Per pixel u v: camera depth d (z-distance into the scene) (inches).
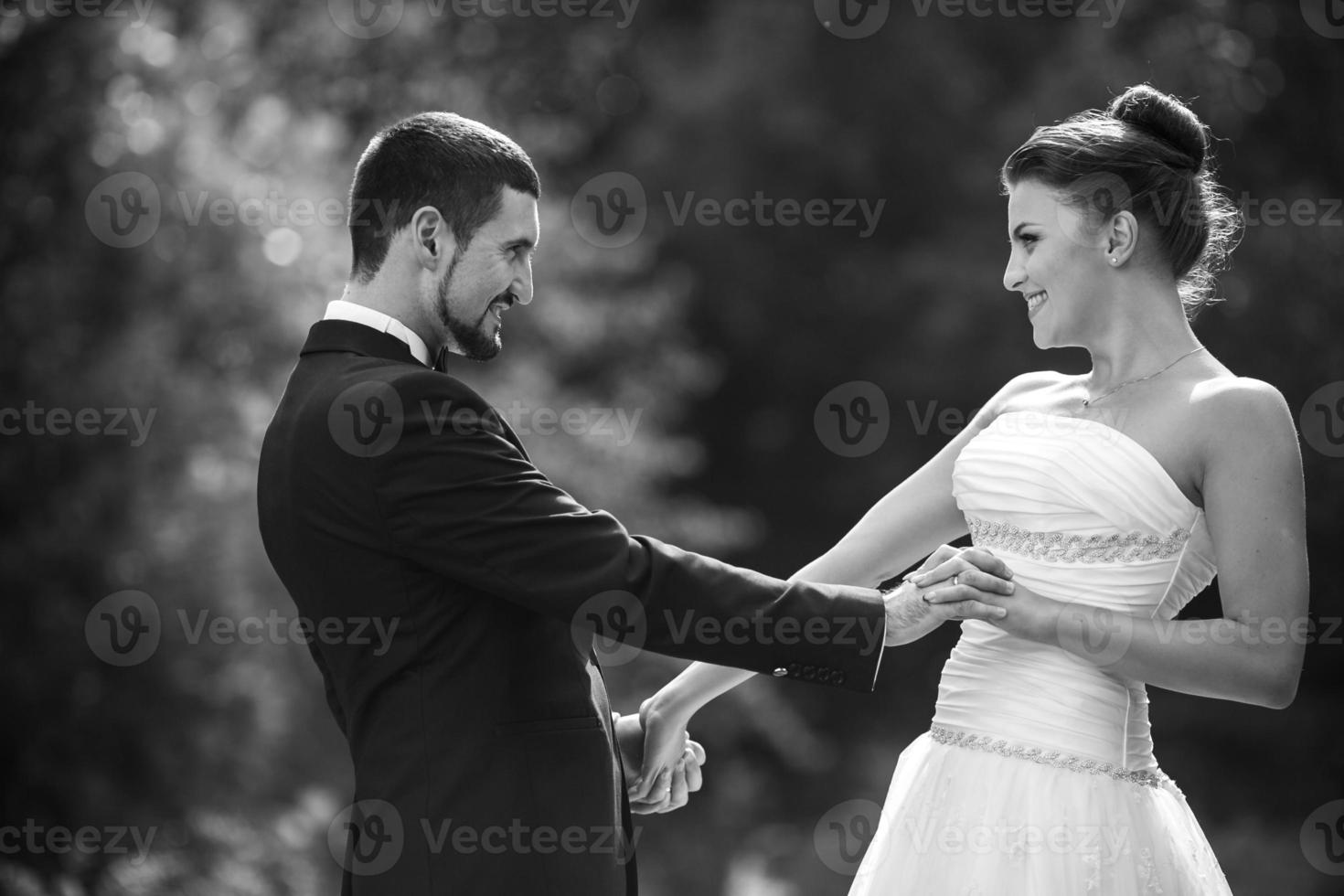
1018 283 341.1
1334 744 1643.7
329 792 1262.3
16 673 1087.0
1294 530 310.8
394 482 324.2
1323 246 1455.5
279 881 1138.0
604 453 1445.6
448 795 322.7
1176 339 332.5
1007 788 327.0
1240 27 1481.3
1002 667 335.0
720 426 2097.7
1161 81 1461.6
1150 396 327.9
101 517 1129.4
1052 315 336.5
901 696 1892.2
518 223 346.3
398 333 345.7
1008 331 1895.9
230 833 1125.1
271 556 345.1
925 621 331.9
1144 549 322.7
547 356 1534.2
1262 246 1449.3
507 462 328.5
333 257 1246.9
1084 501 324.2
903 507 379.9
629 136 2022.6
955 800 333.4
